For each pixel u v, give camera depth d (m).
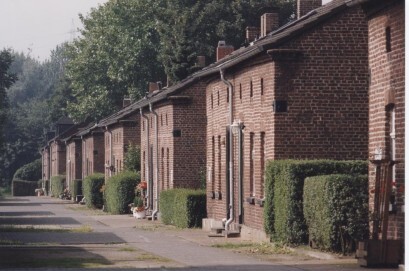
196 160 63.06
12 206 106.44
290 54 39.84
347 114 40.25
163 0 110.25
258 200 42.62
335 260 31.64
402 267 27.47
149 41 109.06
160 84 89.00
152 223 64.00
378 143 30.84
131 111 83.69
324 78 40.16
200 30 96.31
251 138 44.66
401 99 28.89
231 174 48.09
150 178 72.19
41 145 189.88
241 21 94.38
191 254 36.75
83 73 116.31
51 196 151.62
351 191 32.09
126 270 29.77
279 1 94.62
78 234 51.78
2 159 187.62
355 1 30.98
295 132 40.03
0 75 106.88
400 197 28.98
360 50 40.22
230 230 47.38
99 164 106.44
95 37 113.81
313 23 39.88
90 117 123.50
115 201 80.50
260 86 42.16
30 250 39.84
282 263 31.53
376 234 29.09
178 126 63.03
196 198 56.28
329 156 40.16
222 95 50.84
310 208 34.44
